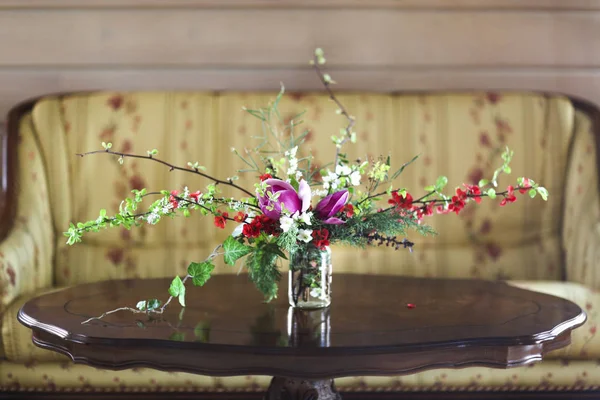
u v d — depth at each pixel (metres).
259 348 1.22
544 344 1.36
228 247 1.50
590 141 2.88
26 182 2.73
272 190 1.48
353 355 1.22
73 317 1.46
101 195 2.85
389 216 1.52
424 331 1.33
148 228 2.84
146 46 3.19
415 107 2.95
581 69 3.23
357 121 2.91
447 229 2.87
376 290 1.82
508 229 2.88
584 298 2.37
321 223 1.49
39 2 3.16
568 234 2.81
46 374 2.25
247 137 2.88
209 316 1.47
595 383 2.30
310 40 3.21
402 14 3.22
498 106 2.95
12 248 2.43
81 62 3.18
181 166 2.87
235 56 3.20
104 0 3.17
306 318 1.45
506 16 3.24
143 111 2.91
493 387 2.29
